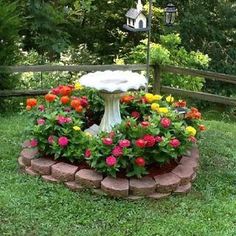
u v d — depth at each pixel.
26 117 5.75
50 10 8.14
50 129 4.04
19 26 6.43
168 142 3.87
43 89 6.55
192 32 9.27
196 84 7.77
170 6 6.41
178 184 3.85
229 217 3.55
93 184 3.75
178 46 9.09
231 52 9.42
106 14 9.85
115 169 3.72
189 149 4.44
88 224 3.37
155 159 3.91
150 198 3.73
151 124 4.00
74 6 9.13
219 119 8.27
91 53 9.80
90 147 3.83
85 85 4.16
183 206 3.67
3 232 3.20
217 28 9.55
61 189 3.79
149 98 4.75
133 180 3.79
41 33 8.34
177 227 3.37
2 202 3.55
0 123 5.47
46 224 3.32
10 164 4.25
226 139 5.41
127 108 4.77
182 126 4.18
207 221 3.48
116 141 3.84
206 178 4.21
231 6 9.70
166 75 7.56
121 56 9.66
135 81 4.20
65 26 9.39
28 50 8.62
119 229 3.32
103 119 4.39
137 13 5.13
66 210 3.51
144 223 3.41
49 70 6.36
